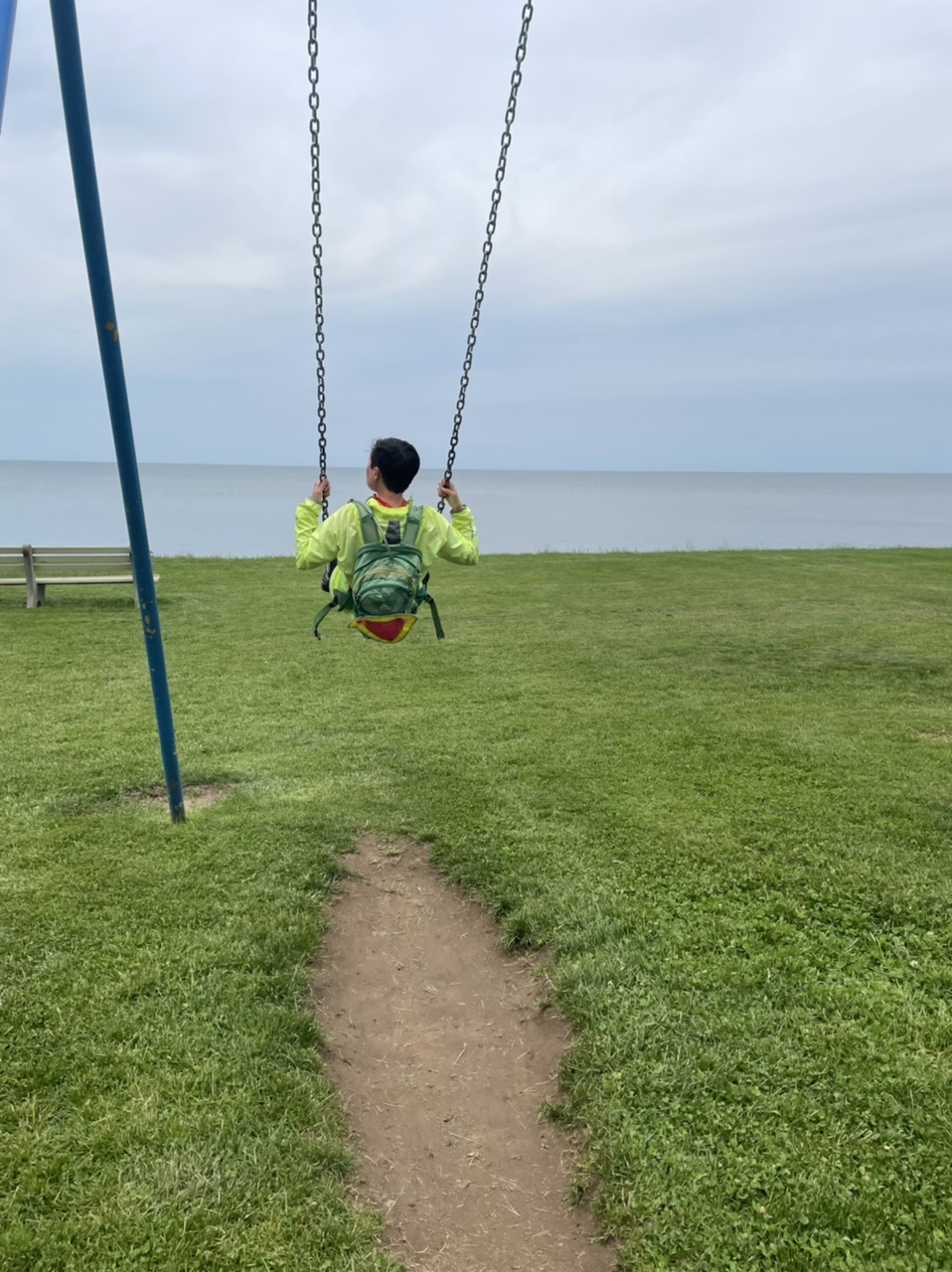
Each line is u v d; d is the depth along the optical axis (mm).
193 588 13523
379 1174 2717
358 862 4629
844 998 3348
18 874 4266
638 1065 3006
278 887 4191
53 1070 2920
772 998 3355
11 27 3340
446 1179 2723
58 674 8336
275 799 5305
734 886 4184
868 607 12203
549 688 7988
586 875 4309
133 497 4438
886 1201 2496
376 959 3855
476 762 5969
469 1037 3385
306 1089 2914
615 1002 3332
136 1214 2426
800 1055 3045
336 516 4016
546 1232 2531
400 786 5539
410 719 6996
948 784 5488
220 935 3748
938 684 8133
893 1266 2314
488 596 13258
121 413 4293
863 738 6465
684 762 5930
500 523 45250
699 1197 2520
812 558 18000
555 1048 3246
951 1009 3291
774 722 6895
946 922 3852
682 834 4742
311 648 9555
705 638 10188
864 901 4027
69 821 4934
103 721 6867
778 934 3771
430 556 4176
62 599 12594
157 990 3365
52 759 5965
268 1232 2410
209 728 6719
